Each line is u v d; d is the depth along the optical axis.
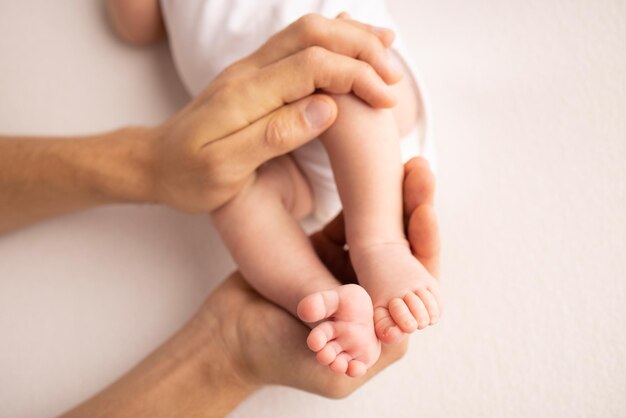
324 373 0.47
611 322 0.54
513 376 0.53
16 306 0.57
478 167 0.60
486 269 0.56
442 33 0.64
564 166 0.59
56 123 0.62
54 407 0.54
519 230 0.57
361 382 0.49
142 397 0.49
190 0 0.56
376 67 0.48
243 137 0.47
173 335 0.53
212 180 0.48
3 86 0.63
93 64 0.64
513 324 0.55
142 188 0.53
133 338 0.56
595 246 0.56
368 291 0.46
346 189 0.49
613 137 0.59
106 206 0.60
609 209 0.57
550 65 0.62
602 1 0.63
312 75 0.47
